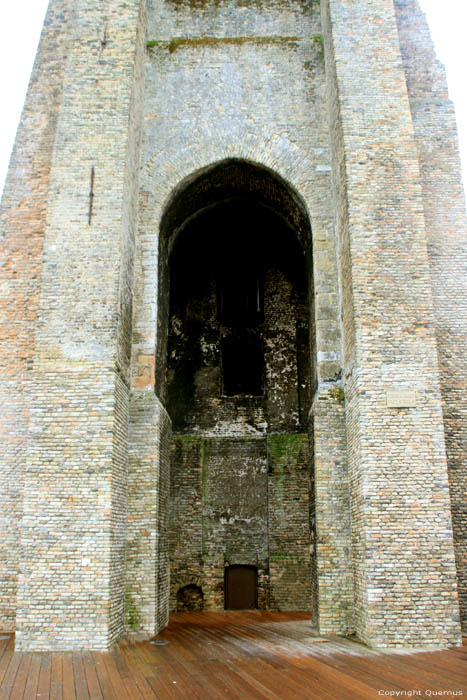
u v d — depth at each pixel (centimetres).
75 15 1291
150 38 1445
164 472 1238
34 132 1368
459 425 1204
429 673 766
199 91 1392
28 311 1255
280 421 1650
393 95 1216
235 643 1006
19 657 905
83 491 1012
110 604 980
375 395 1048
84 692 708
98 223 1141
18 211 1316
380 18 1279
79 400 1051
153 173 1333
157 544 1131
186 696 683
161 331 1321
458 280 1283
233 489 1584
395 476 1013
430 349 1070
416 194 1155
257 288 1777
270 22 1454
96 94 1227
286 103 1380
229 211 1577
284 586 1491
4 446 1181
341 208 1217
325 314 1242
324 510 1123
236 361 1750
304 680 743
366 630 977
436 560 980
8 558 1129
